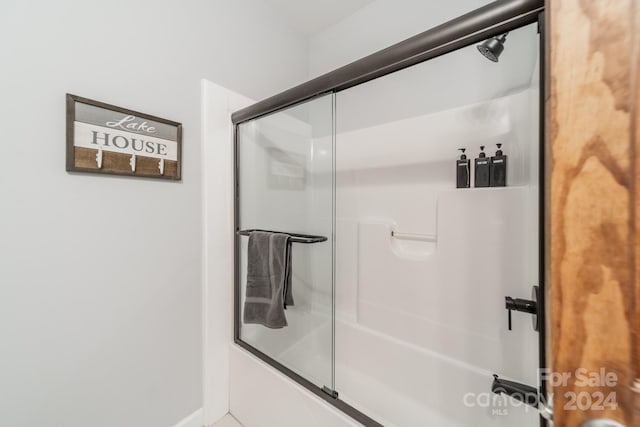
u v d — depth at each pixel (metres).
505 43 0.80
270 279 1.23
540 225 0.55
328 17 1.59
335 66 1.65
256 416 1.18
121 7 0.92
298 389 1.04
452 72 1.13
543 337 0.54
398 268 1.25
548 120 0.36
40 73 0.76
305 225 1.39
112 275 0.92
